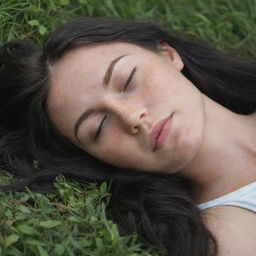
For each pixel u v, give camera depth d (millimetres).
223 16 3551
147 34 2732
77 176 2646
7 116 2885
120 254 2209
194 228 2445
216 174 2600
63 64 2598
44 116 2721
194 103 2508
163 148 2457
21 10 2924
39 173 2582
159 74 2520
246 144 2602
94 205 2455
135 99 2451
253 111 2910
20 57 2742
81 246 2186
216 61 2898
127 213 2525
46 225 2184
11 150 2791
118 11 3334
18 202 2342
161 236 2445
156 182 2600
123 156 2521
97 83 2492
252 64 2947
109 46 2609
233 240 2416
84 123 2541
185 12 3479
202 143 2557
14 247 2135
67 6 3170
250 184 2541
